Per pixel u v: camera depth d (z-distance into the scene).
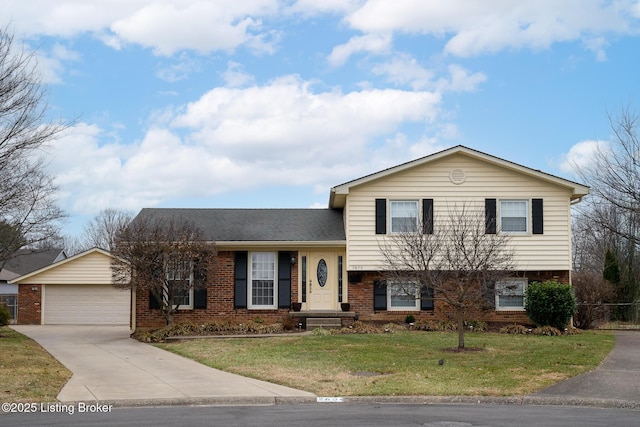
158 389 13.45
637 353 18.47
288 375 15.05
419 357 17.67
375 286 26.56
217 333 24.83
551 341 21.56
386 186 26.30
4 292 44.00
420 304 26.48
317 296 27.08
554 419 10.91
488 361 16.84
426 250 21.00
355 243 26.14
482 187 26.30
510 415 11.27
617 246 34.88
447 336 23.03
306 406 12.20
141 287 24.59
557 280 26.45
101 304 35.97
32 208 19.92
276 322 26.58
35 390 13.08
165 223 26.09
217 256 26.77
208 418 10.89
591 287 28.00
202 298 26.67
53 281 35.78
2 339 23.73
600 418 11.08
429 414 11.32
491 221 25.73
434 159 26.08
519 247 26.19
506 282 25.75
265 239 26.75
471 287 21.44
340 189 26.08
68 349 21.41
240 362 17.14
